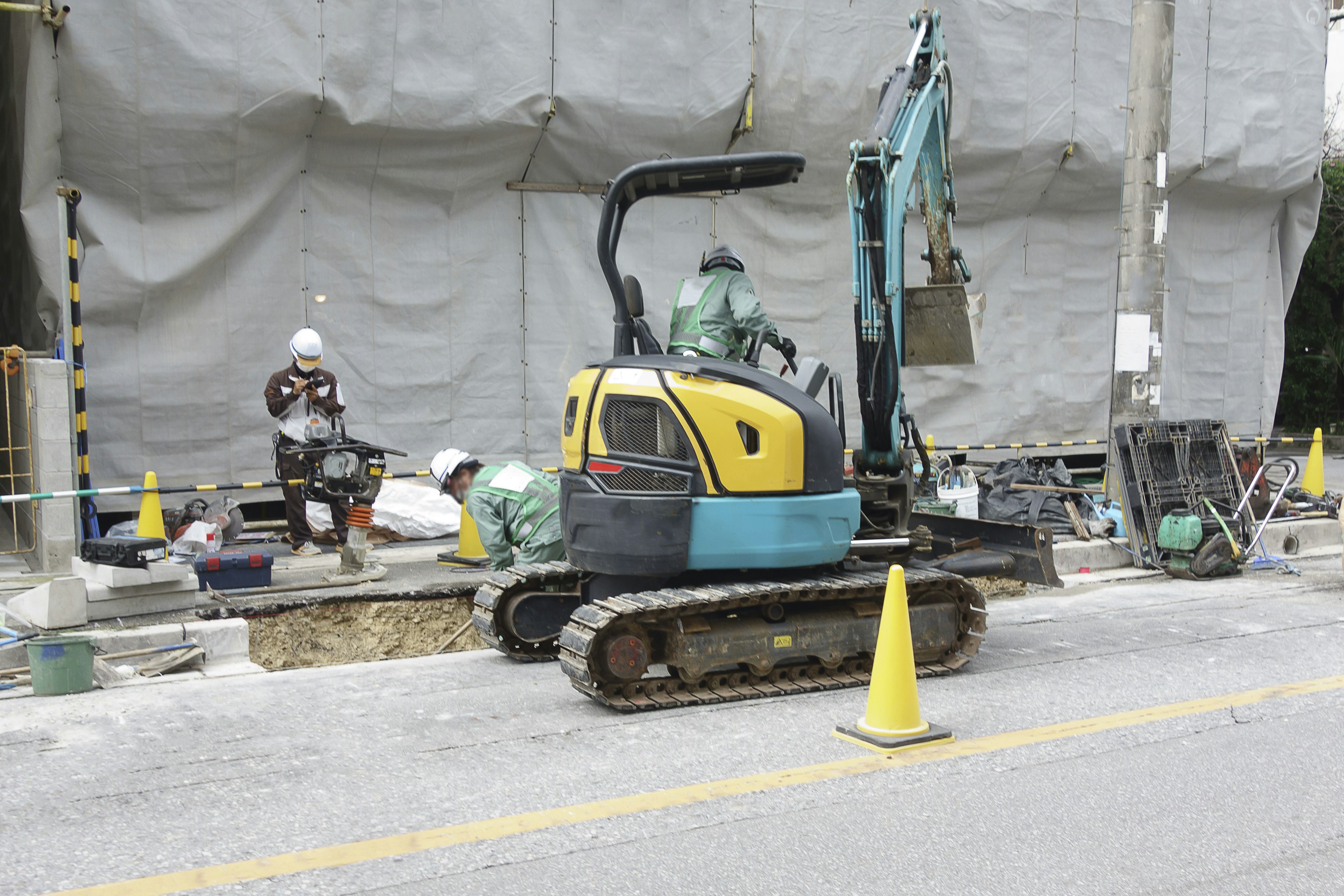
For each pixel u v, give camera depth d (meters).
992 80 12.70
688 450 5.73
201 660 6.44
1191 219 14.61
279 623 7.16
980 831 3.99
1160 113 9.98
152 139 9.38
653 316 11.59
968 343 6.91
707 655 5.64
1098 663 6.46
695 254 11.77
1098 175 13.55
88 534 8.57
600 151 11.14
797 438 5.81
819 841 3.89
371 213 10.51
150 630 6.45
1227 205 14.84
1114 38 13.42
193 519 9.38
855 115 12.04
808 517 5.84
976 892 3.51
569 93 10.73
